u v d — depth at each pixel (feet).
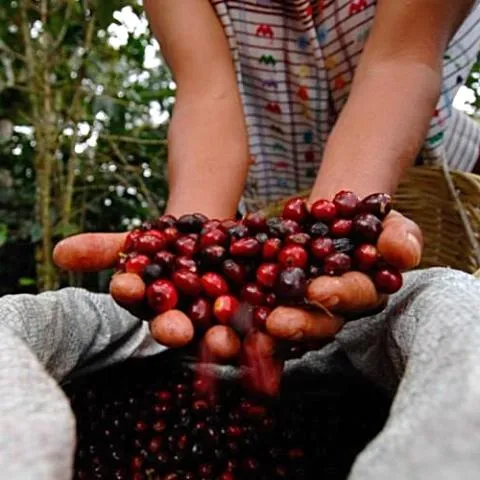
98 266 1.25
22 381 0.78
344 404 1.41
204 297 1.11
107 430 1.41
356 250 1.09
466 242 2.04
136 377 1.46
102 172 4.28
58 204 4.06
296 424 1.37
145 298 1.11
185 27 1.98
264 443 1.35
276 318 1.03
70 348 1.34
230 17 2.08
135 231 1.22
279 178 2.43
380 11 1.69
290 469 1.34
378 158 1.51
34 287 4.41
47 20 3.80
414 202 2.10
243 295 1.09
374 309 1.13
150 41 4.11
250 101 2.29
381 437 0.67
